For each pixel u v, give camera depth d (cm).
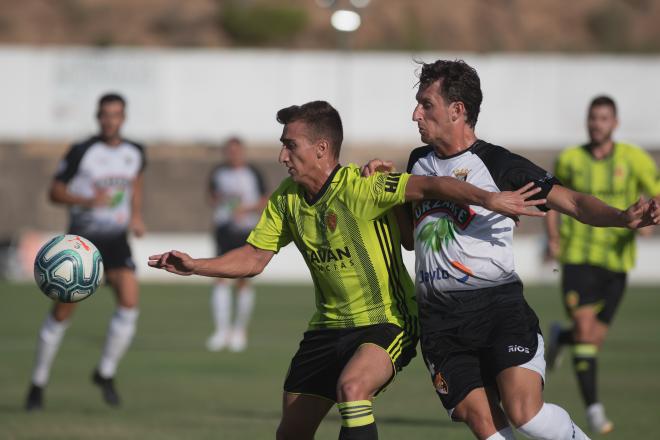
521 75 10375
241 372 3425
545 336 4256
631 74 10325
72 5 15025
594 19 15862
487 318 1524
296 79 10375
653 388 3064
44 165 10006
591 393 2373
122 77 10244
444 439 2206
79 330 4881
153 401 2816
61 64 10188
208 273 1576
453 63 1552
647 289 7338
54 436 2245
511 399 1457
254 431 2312
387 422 2459
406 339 1563
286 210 1603
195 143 10438
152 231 10019
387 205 1513
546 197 1483
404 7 15450
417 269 1581
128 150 2836
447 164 1559
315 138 1541
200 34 14888
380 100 10388
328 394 1590
